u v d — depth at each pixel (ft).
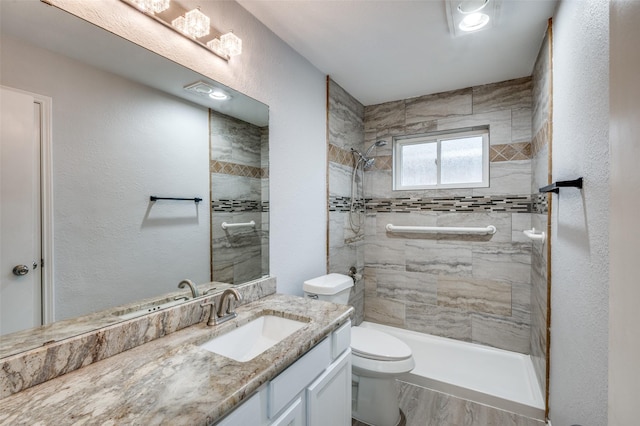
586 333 3.55
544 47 5.85
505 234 7.92
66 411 2.23
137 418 2.14
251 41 5.18
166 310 3.66
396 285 9.33
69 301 3.02
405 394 6.64
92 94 3.22
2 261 2.62
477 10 5.02
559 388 4.81
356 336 6.25
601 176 3.12
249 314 4.34
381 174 9.54
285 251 6.05
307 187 6.75
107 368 2.85
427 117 8.85
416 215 9.04
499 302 8.00
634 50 1.53
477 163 8.61
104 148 3.32
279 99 5.86
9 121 2.66
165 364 2.89
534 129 7.09
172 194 4.03
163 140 3.91
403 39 5.94
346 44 6.12
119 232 3.45
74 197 3.09
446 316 8.66
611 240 1.77
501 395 6.13
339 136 8.17
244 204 5.12
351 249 8.85
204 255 4.44
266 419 2.90
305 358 3.46
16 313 2.68
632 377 1.53
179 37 4.04
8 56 2.67
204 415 2.17
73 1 3.06
